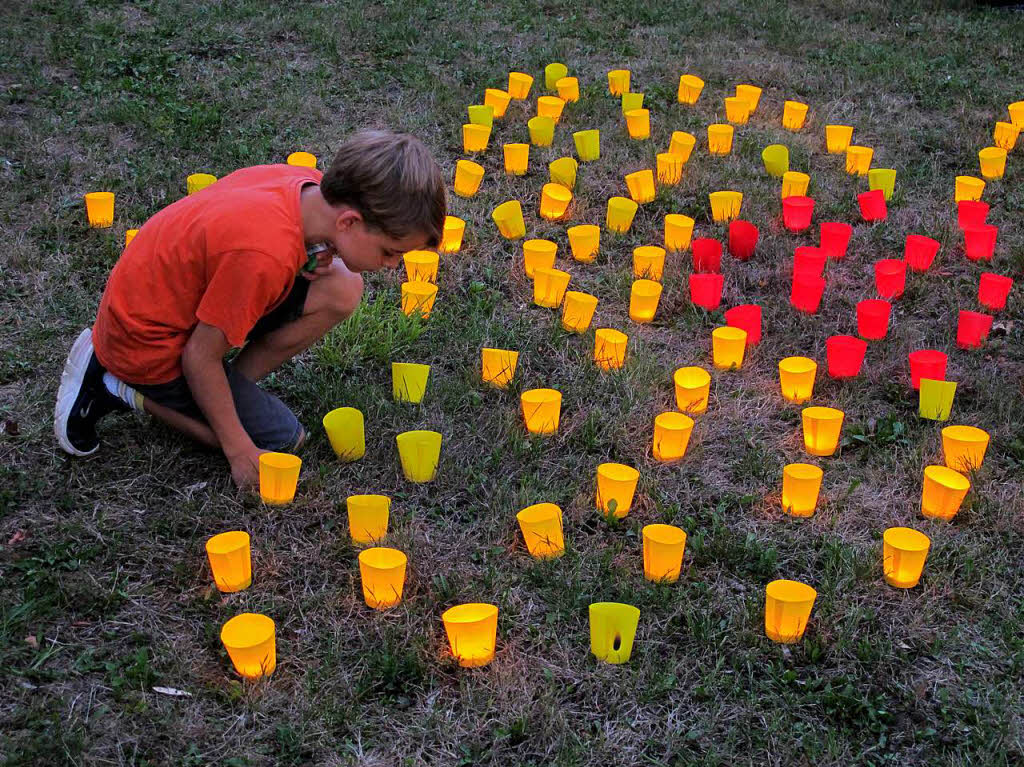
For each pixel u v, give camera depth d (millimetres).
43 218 4078
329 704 2117
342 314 2865
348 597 2432
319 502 2725
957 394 3350
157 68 5711
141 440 2887
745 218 4461
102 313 2598
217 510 2664
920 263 4059
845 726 2143
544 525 2531
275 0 7047
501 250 4145
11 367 3156
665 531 2506
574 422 3139
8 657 2162
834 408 3258
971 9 7773
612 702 2176
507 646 2314
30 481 2703
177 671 2178
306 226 2479
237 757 1994
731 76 6223
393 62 6102
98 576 2432
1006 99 5914
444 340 3527
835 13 7664
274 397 2902
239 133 4988
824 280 3855
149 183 4453
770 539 2686
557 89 5762
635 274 3969
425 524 2695
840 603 2447
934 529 2717
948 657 2320
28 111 5070
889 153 5227
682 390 3166
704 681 2221
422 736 2074
